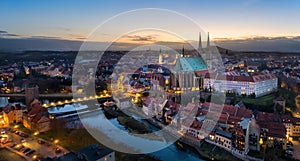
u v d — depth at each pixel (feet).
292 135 232.12
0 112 287.48
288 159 189.37
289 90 411.34
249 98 350.64
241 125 205.87
